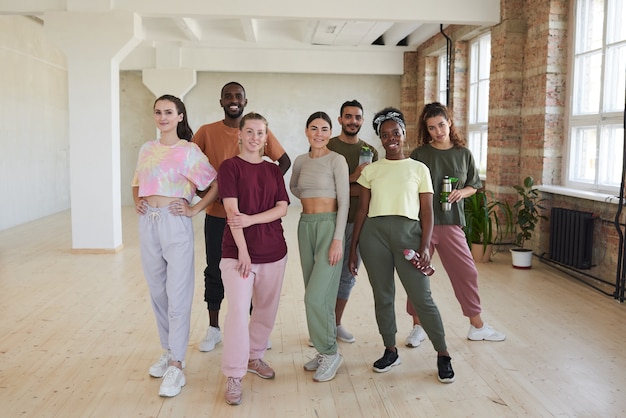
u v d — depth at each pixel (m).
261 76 12.24
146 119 12.69
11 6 6.86
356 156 3.89
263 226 3.14
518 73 7.04
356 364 3.64
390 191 3.34
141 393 3.22
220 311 4.76
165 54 11.30
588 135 6.09
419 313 3.35
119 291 5.39
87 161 7.09
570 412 3.00
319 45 11.41
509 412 3.00
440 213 3.83
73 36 6.92
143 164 3.24
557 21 6.39
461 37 9.02
